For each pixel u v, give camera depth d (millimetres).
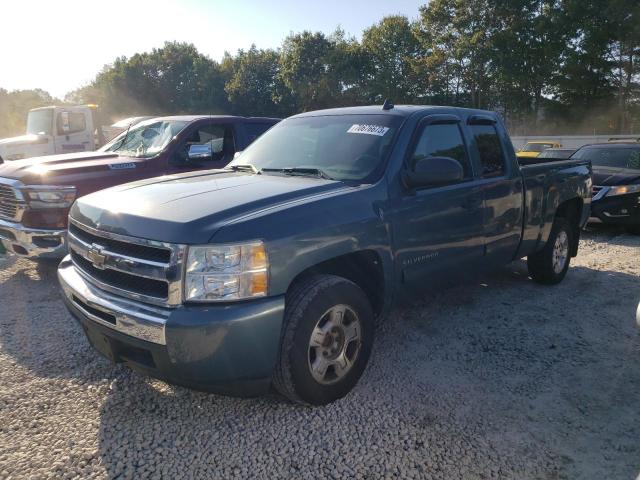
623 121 41625
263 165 4332
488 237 4648
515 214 4988
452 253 4258
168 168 6793
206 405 3373
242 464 2803
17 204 5656
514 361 4023
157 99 73438
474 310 5137
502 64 41594
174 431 3096
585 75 41406
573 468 2801
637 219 8922
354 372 3445
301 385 3117
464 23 43125
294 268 3020
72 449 2916
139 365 3000
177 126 7219
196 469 2764
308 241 3090
